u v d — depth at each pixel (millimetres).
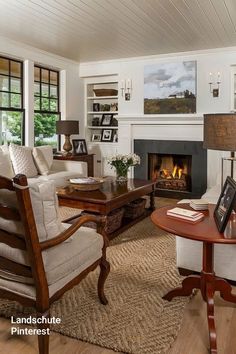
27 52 5246
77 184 3543
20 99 5395
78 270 1808
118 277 2529
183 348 1714
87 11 3709
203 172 5527
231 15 3777
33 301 1543
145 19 3938
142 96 5984
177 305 2127
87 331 1842
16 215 1462
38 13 3787
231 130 2180
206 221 1918
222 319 1983
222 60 5289
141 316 1996
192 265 2514
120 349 1695
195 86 5508
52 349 1702
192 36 4609
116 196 3256
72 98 6418
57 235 1638
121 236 3506
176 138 5703
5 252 1586
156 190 5922
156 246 3219
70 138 6371
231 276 2373
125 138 6164
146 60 5875
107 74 6316
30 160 4711
